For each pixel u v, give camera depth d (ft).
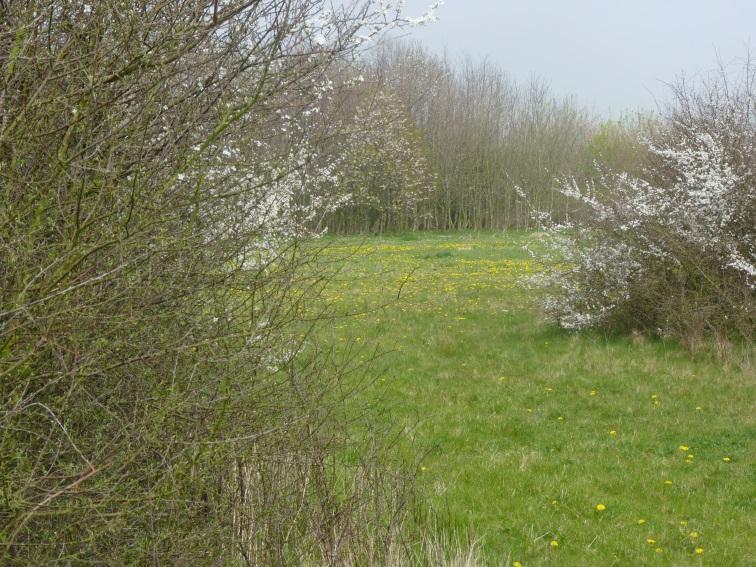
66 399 11.09
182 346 11.96
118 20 12.21
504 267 86.94
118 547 12.28
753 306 40.34
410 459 26.11
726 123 47.03
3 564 10.86
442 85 164.45
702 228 42.75
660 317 44.42
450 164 171.73
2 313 9.78
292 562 14.71
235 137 14.58
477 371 40.47
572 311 47.21
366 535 16.15
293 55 13.61
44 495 11.10
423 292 66.64
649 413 33.35
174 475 12.01
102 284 12.00
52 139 12.09
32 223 11.73
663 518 23.12
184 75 13.44
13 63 11.07
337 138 16.88
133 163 12.73
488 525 21.93
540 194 171.83
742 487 25.32
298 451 14.82
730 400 34.24
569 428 31.89
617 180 48.49
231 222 14.23
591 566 19.92
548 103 182.29
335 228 93.66
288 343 14.90
